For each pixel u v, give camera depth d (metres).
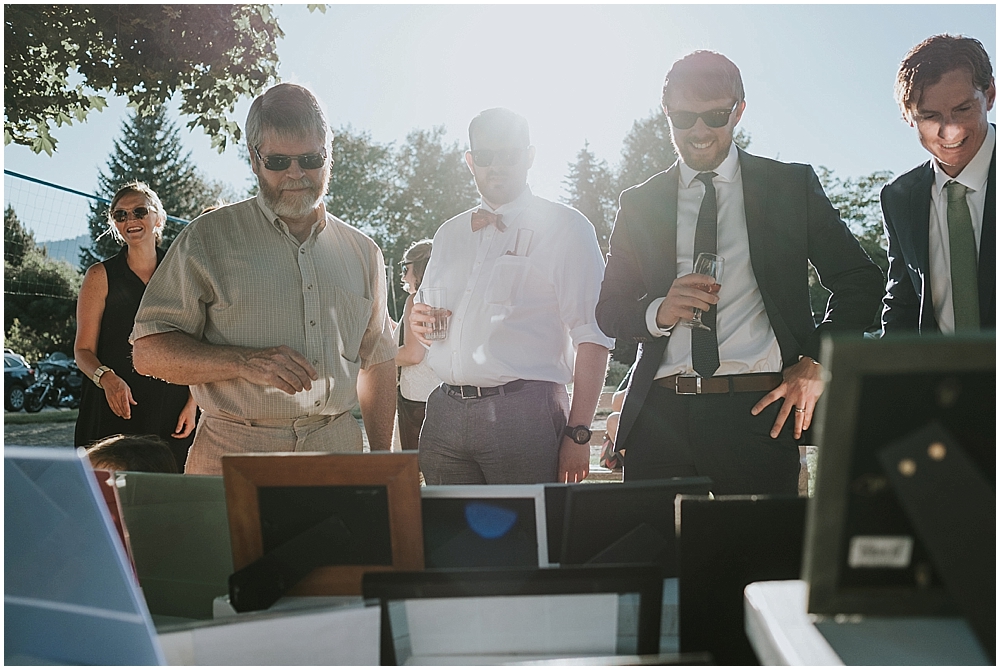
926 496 0.77
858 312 2.52
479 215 3.15
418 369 4.14
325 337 2.71
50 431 16.64
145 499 1.68
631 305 2.71
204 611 1.66
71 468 1.17
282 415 2.62
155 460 2.15
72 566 1.13
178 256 2.62
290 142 2.55
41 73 6.60
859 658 0.88
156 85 6.83
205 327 2.70
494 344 2.99
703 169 2.65
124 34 6.48
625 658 1.03
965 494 0.77
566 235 3.07
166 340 2.58
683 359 2.62
